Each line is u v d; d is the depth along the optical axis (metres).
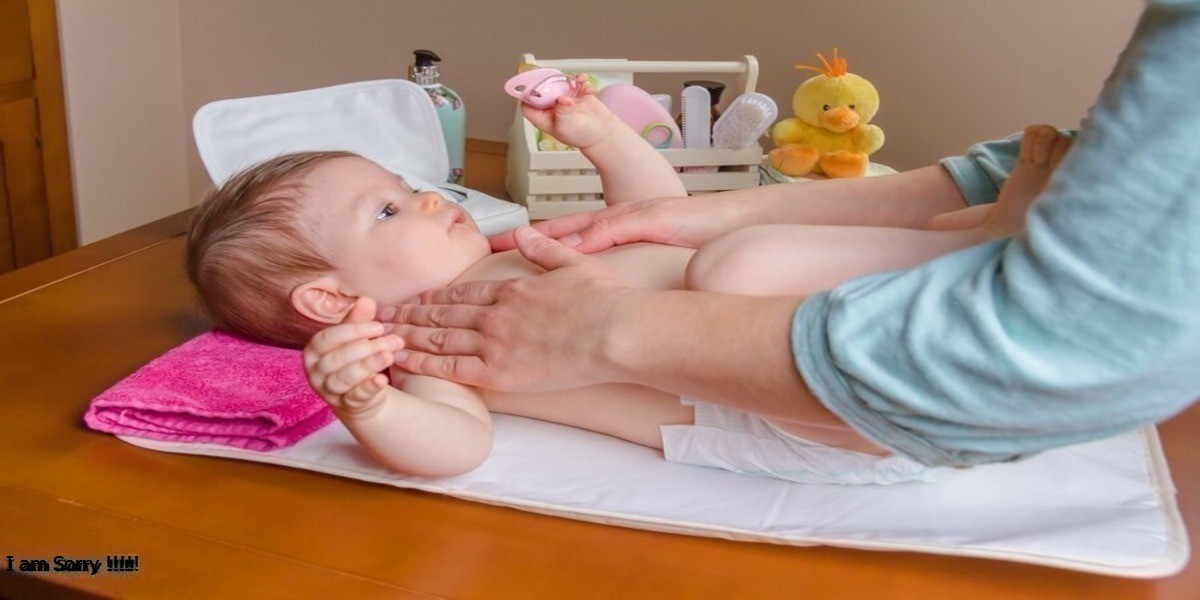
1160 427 0.91
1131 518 0.74
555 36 1.73
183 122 2.06
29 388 0.91
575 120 1.05
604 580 0.69
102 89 1.90
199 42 1.99
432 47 1.81
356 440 0.80
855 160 1.31
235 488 0.78
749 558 0.72
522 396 0.87
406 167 1.33
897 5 1.53
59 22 1.79
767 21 1.60
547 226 1.01
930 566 0.71
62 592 0.66
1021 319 0.55
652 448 0.84
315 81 1.92
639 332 0.69
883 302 0.60
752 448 0.79
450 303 0.84
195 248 1.02
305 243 0.96
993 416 0.57
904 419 0.60
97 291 1.11
